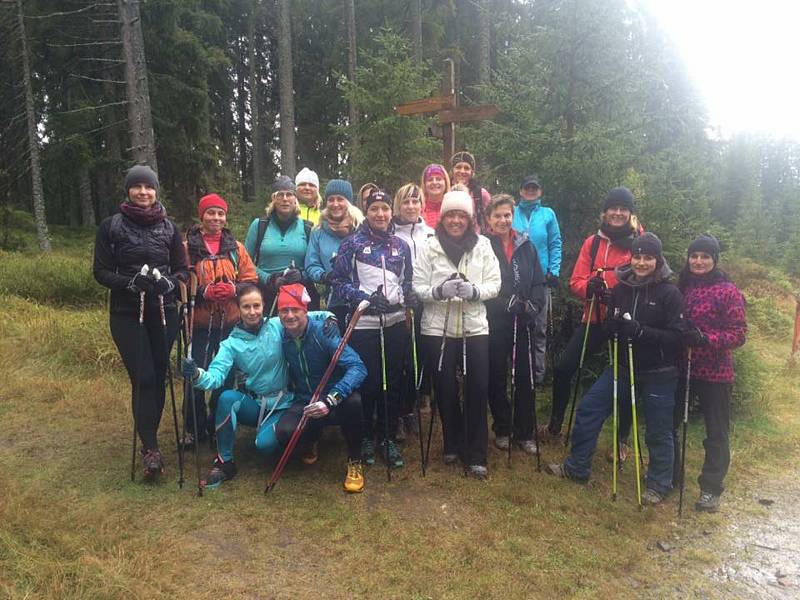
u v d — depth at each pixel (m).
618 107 5.84
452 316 3.90
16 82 15.62
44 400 4.98
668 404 3.74
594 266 4.34
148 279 3.39
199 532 3.12
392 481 3.80
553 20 5.73
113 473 3.73
